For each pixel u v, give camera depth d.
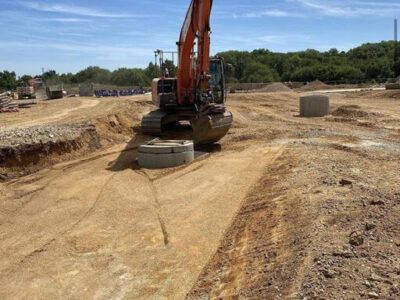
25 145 14.27
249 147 16.22
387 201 8.34
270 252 7.07
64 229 9.42
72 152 15.83
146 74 90.44
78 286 7.18
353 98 40.00
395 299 5.03
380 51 110.62
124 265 7.75
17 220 10.10
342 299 5.09
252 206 9.67
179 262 7.70
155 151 13.83
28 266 7.89
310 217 7.89
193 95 16.92
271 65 112.62
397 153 13.52
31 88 55.09
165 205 10.49
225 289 6.40
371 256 6.12
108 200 11.05
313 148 14.82
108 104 31.55
